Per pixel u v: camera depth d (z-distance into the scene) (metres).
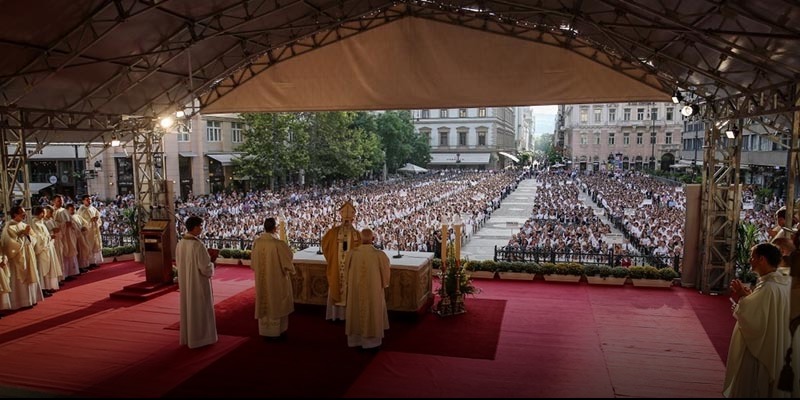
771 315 5.35
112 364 7.25
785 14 7.02
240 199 33.31
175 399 6.14
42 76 9.84
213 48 12.53
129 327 8.89
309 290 9.65
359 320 7.64
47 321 9.25
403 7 13.09
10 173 12.08
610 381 6.67
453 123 82.31
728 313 9.68
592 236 18.64
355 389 6.38
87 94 11.74
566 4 10.59
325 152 40.94
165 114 14.26
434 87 13.21
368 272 7.54
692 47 9.88
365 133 50.62
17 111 11.08
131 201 31.34
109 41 10.22
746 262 11.13
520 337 8.30
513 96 12.81
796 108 8.36
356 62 13.59
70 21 8.90
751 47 8.52
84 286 11.80
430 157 74.69
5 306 9.64
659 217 22.42
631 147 72.44
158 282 11.26
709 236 11.01
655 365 7.21
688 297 10.78
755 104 9.70
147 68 11.79
